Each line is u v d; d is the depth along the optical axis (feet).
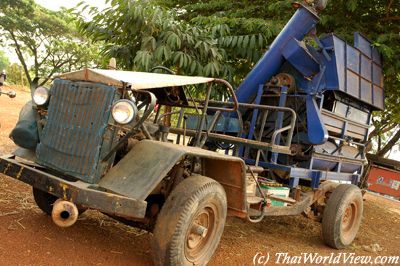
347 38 25.29
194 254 12.35
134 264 12.42
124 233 15.05
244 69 28.68
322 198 20.04
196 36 24.29
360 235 22.81
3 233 12.55
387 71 25.32
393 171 38.78
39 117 13.07
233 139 16.47
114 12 24.00
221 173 13.78
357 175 22.49
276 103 19.90
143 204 10.64
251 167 15.61
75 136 12.07
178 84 13.39
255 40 25.31
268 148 15.78
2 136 30.99
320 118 18.06
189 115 19.44
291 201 17.22
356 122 21.29
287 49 19.20
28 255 11.43
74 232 13.98
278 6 26.14
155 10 23.21
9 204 15.40
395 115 35.94
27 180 11.76
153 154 11.68
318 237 20.81
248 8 28.27
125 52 25.67
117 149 11.67
